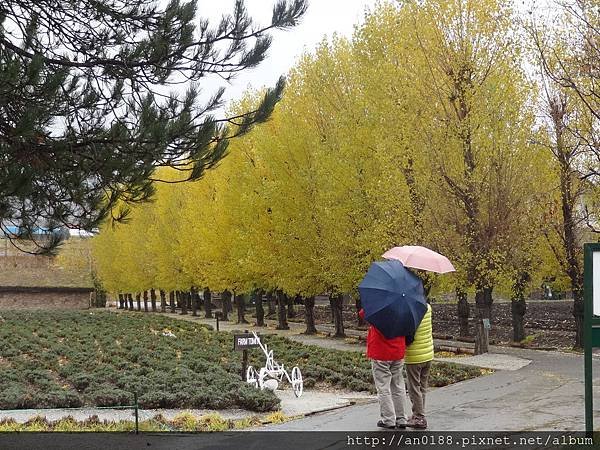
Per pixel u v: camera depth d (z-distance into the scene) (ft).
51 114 20.89
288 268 83.46
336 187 70.23
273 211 82.94
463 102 60.44
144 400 33.86
